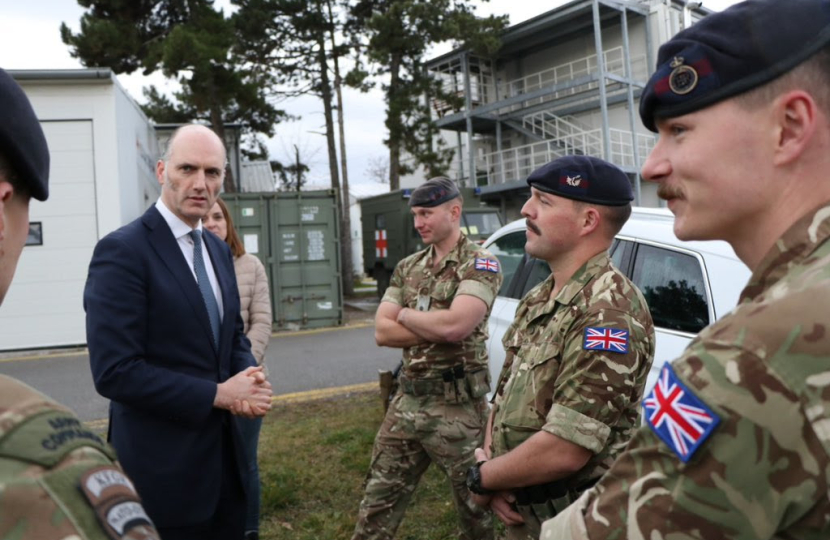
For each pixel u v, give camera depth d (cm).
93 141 965
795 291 76
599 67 1709
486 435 211
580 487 178
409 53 1858
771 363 72
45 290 955
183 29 1464
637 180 1794
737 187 87
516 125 2127
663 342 288
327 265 1130
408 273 291
